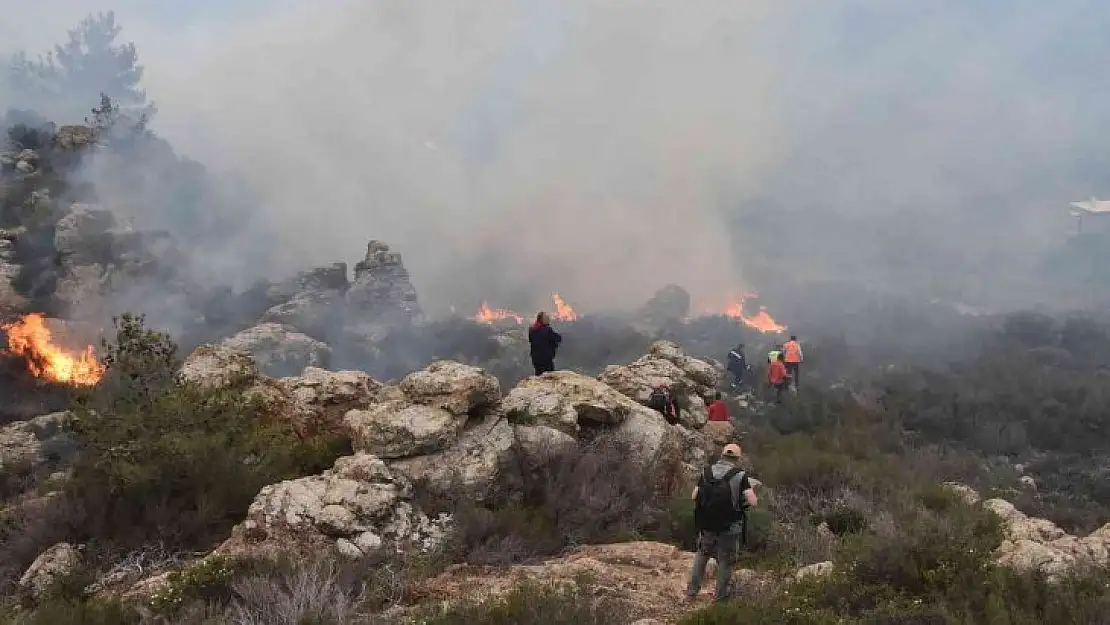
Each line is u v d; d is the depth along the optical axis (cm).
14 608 786
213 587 706
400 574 778
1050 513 1623
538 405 1150
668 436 1248
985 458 2144
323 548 806
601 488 1033
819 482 1344
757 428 2139
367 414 1097
